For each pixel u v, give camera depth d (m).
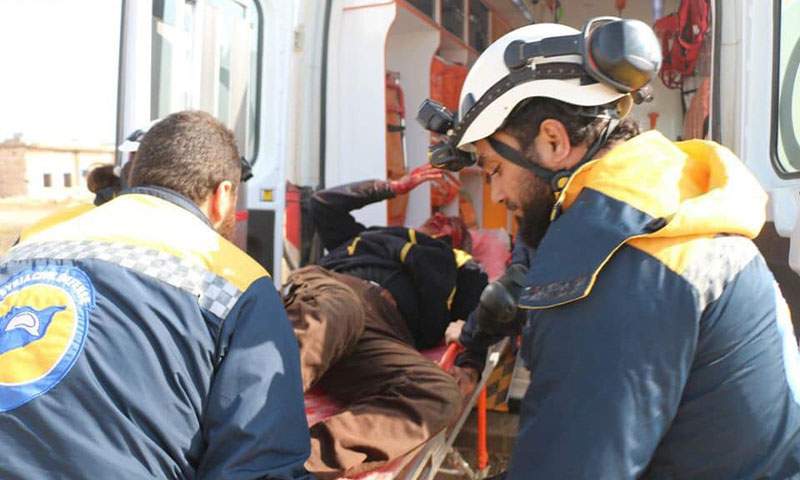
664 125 6.11
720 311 1.01
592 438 0.98
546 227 1.25
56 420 1.13
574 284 1.01
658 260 1.01
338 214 3.39
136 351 1.16
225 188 1.45
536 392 1.06
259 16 3.66
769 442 1.04
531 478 1.02
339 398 2.42
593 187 1.10
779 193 2.52
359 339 2.40
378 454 1.93
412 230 3.14
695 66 4.89
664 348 0.98
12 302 1.21
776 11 2.71
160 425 1.16
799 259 2.27
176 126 1.42
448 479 3.50
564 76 1.16
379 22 4.19
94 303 1.18
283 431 1.23
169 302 1.21
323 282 2.45
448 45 5.58
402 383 2.18
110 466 1.12
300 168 4.26
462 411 2.61
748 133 2.80
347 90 4.26
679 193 1.08
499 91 1.22
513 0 5.99
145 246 1.26
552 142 1.20
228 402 1.21
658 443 1.04
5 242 2.96
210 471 1.20
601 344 0.99
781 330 1.07
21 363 1.15
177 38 2.90
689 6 4.48
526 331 1.13
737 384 1.02
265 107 3.68
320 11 4.26
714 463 1.04
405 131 5.12
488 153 1.28
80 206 1.77
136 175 1.41
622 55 1.10
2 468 1.12
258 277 1.33
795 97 2.58
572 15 5.87
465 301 3.13
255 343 1.25
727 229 1.03
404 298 2.91
